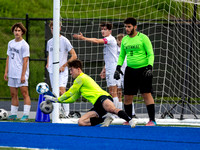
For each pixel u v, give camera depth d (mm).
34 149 17688
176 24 47969
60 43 34719
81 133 23078
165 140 20516
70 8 77875
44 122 32719
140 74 29047
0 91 63406
